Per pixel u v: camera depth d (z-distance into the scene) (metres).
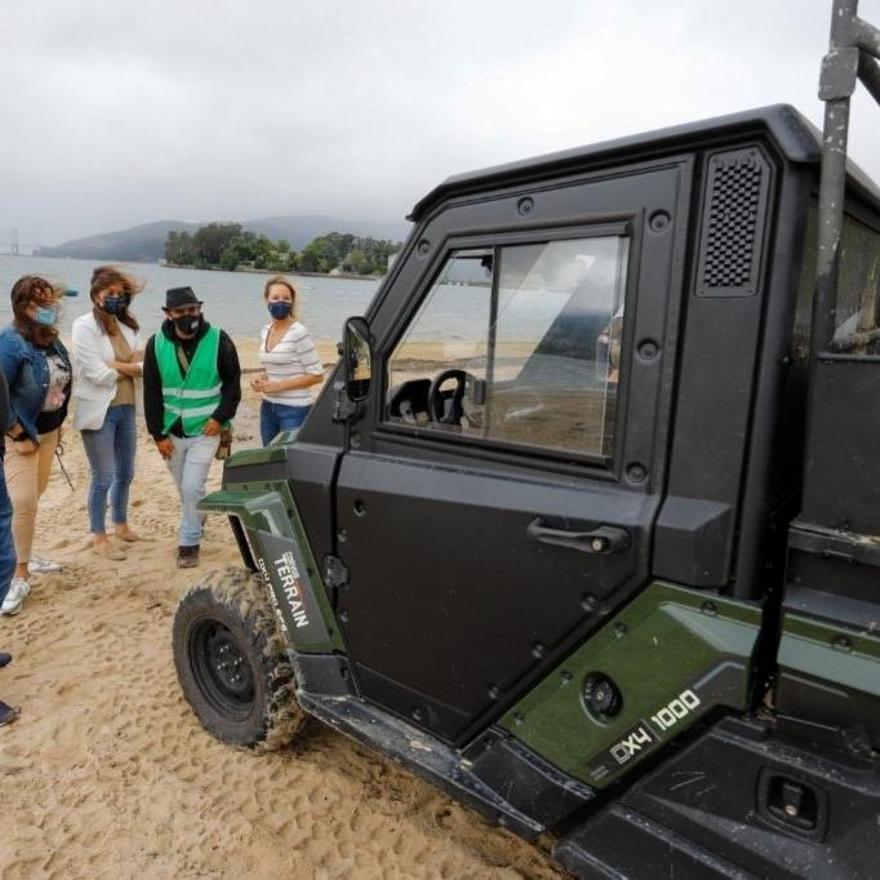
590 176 1.81
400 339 2.26
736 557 1.65
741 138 1.58
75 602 4.42
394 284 2.26
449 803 2.78
